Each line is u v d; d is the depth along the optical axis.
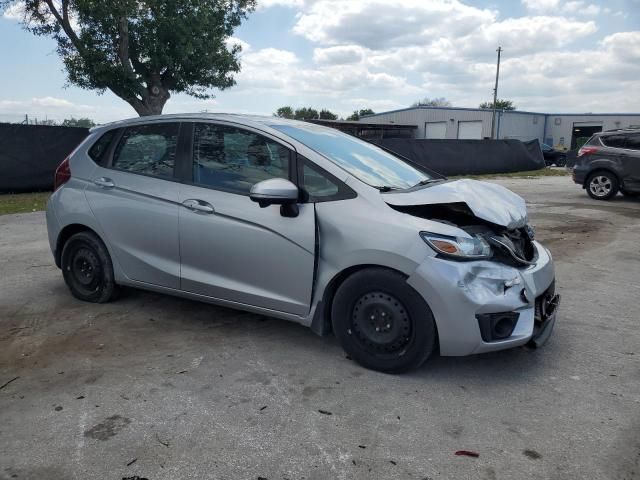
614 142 12.56
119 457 2.54
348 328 3.49
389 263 3.24
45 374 3.40
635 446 2.66
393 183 3.73
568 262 6.61
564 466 2.51
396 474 2.44
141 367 3.51
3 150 13.52
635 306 4.86
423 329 3.23
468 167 22.92
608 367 3.57
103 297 4.66
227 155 3.96
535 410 3.01
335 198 3.49
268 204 3.41
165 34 20.55
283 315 3.71
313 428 2.80
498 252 3.37
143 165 4.34
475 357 3.69
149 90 22.05
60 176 4.78
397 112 60.09
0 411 2.95
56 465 2.48
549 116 57.78
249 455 2.57
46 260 6.38
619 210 11.05
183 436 2.72
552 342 3.99
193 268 4.03
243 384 3.29
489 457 2.57
